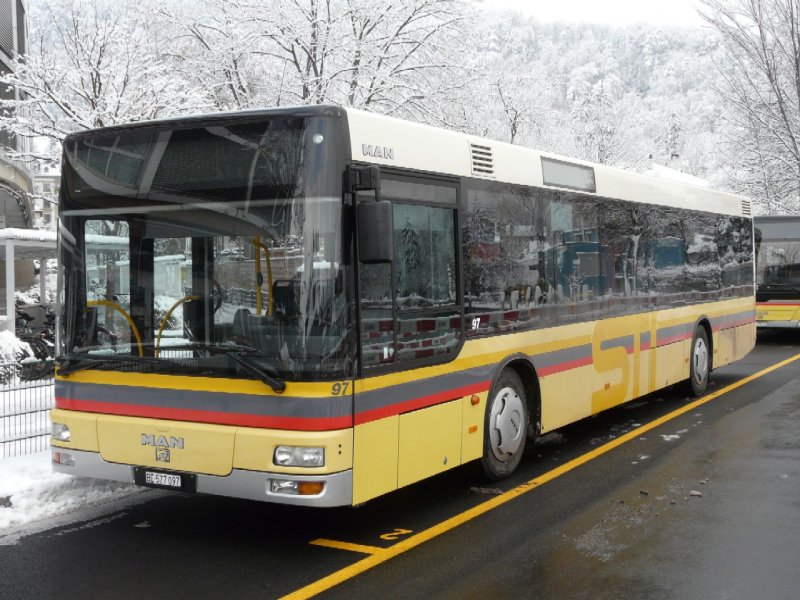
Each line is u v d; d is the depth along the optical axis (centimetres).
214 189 546
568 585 491
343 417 518
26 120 1814
